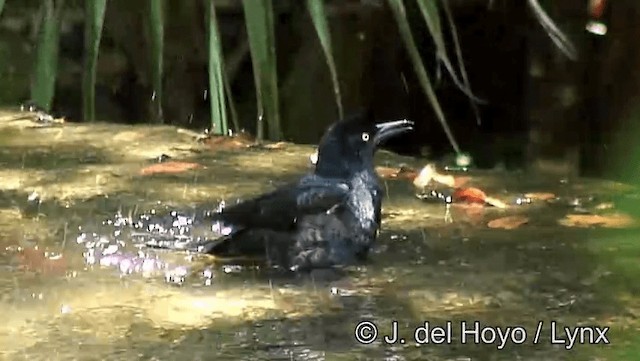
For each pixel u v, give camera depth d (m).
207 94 16.38
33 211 7.90
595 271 6.55
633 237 7.29
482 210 8.02
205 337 5.44
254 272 6.56
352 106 17.02
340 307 5.92
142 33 16.03
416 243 7.16
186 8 15.61
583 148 15.30
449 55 18.36
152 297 6.07
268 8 7.77
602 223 7.64
